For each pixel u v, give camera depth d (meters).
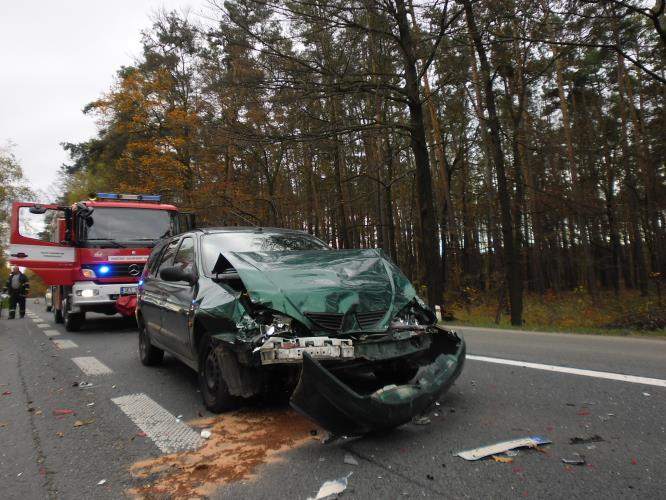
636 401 4.27
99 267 11.01
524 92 17.61
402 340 3.93
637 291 29.84
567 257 35.69
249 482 3.03
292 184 29.20
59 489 3.09
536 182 23.88
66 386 5.93
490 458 3.21
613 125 28.97
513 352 6.83
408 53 13.20
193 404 4.89
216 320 4.10
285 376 3.86
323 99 13.01
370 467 3.16
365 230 30.27
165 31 26.19
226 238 5.70
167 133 27.47
